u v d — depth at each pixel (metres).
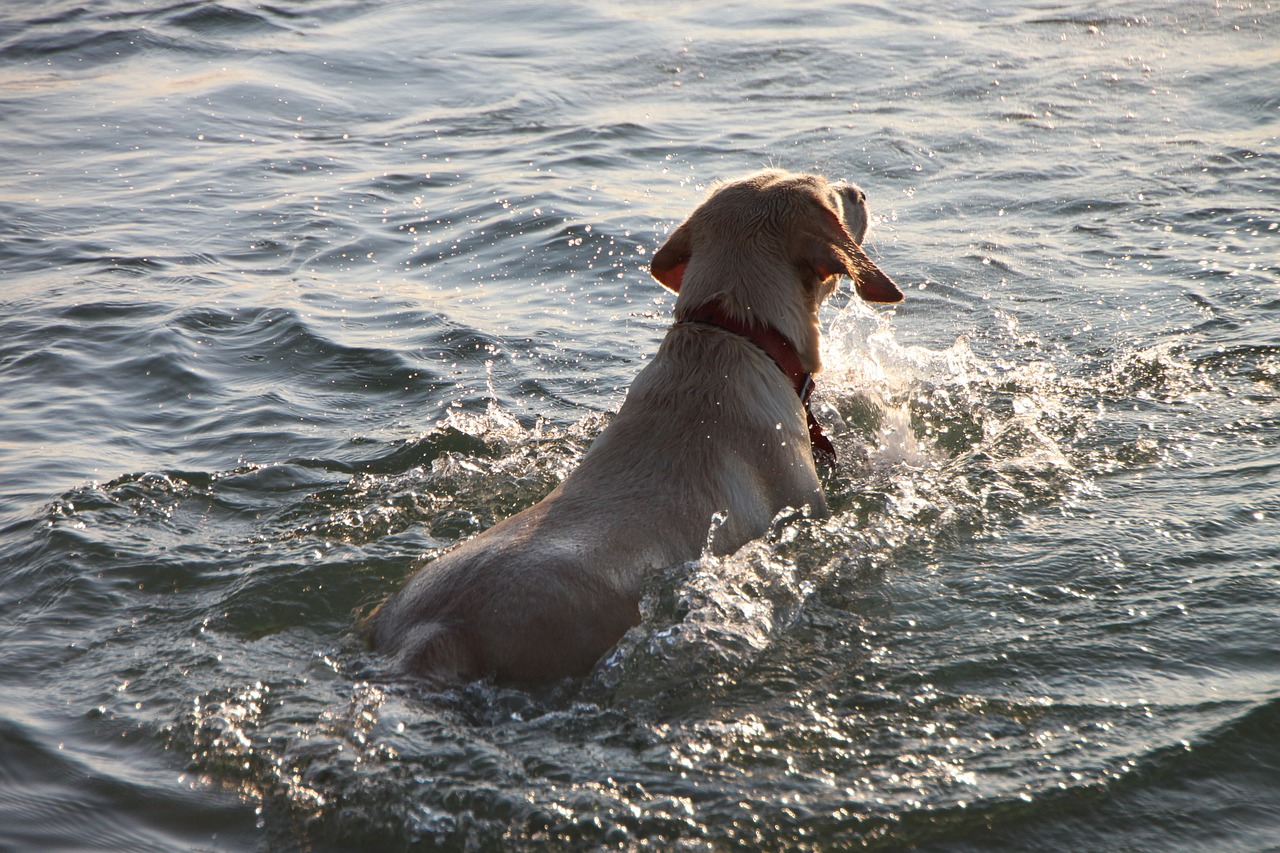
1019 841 3.90
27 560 5.86
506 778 4.19
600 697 4.62
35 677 4.93
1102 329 8.50
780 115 14.43
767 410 5.87
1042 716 4.52
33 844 3.98
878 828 3.97
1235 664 4.75
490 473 6.82
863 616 5.28
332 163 13.34
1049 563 5.60
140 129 14.53
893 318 8.98
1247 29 16.83
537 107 15.12
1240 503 6.00
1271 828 3.92
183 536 6.14
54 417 7.62
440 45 17.92
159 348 8.62
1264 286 8.98
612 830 3.96
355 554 5.92
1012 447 6.87
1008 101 14.51
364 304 9.60
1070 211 11.01
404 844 3.95
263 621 5.37
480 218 11.47
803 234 6.16
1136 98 14.30
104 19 19.02
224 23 18.89
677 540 5.16
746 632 5.08
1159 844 3.87
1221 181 11.45
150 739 4.52
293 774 4.26
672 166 12.83
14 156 13.65
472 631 4.60
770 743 4.43
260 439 7.35
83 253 10.74
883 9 19.17
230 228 11.39
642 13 19.34
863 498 6.30
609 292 9.75
